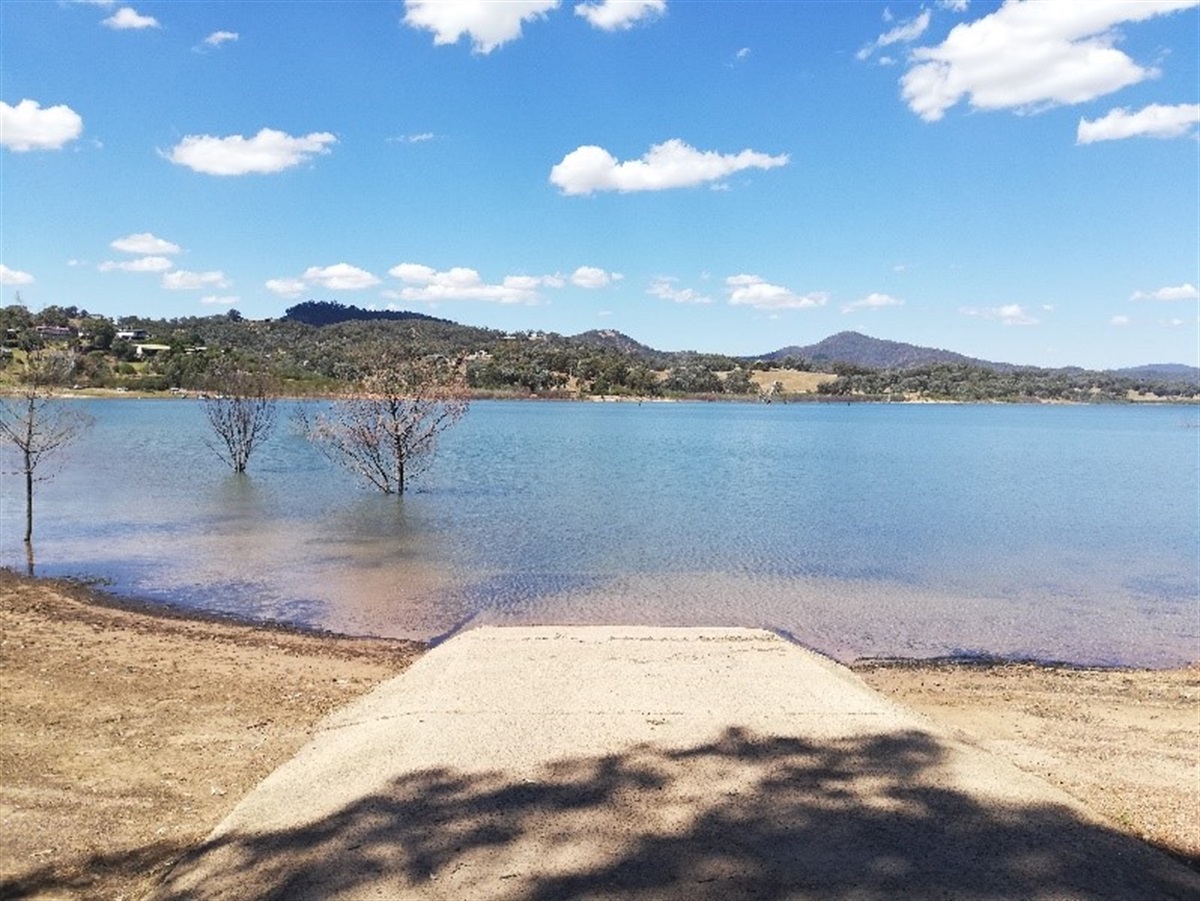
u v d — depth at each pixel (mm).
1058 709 10203
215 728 8820
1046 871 5137
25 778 7277
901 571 18750
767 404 193000
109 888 5480
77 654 11453
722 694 8328
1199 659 12930
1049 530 24938
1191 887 5051
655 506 28391
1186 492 35781
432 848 5371
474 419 100375
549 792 6160
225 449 47938
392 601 15352
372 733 7441
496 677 8812
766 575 18016
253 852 5457
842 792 6184
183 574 17297
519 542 21234
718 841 5445
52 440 33062
